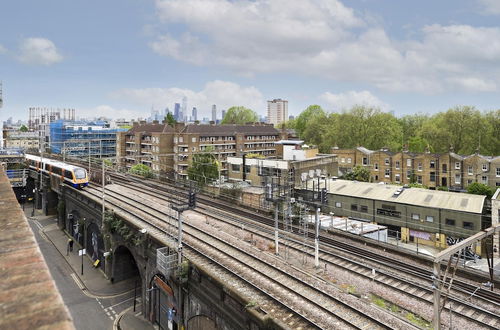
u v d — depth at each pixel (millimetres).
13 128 187875
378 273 22672
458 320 17297
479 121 66500
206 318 19344
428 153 63125
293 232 31328
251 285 19219
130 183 51938
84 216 40062
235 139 90125
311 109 116500
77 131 106750
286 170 50219
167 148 79125
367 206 43594
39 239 44906
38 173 58688
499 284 21469
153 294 25625
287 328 14062
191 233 28406
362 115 80062
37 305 2461
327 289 19438
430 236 39156
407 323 16203
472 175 58469
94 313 27547
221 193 46156
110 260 32781
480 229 36250
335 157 60188
